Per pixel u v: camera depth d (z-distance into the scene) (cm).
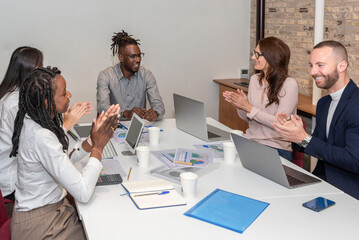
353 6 368
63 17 471
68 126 261
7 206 264
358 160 214
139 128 255
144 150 233
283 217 177
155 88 385
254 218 175
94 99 496
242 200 192
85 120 496
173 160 245
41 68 187
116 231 165
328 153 222
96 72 491
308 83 446
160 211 182
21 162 187
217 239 159
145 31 499
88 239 160
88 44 483
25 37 466
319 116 260
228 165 240
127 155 258
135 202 188
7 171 255
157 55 509
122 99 383
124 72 376
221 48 528
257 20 511
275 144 292
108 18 484
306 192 204
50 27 470
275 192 203
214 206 186
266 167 215
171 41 510
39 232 189
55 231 189
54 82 187
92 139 204
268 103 297
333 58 233
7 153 252
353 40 374
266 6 504
